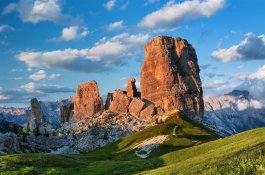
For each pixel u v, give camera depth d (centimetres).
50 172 10119
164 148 19125
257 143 7856
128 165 10744
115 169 10400
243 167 4331
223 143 10769
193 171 5712
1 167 10594
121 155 18525
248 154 5228
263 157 4450
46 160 11731
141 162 11206
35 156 12062
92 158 15150
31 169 10250
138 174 8800
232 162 4925
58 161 11944
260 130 10969
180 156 11012
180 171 6638
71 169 10844
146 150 19188
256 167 4153
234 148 8462
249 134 10850
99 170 10419
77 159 13612
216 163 5784
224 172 4562
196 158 8800
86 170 10550
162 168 8781
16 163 11088
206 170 5022
